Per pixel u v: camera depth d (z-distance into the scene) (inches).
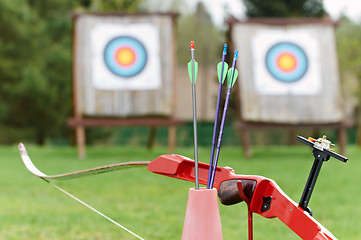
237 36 506.3
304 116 502.6
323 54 510.9
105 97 490.9
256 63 503.5
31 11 966.4
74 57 492.1
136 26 500.7
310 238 73.6
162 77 496.1
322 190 291.9
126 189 296.2
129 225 197.3
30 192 280.7
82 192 283.7
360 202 252.7
